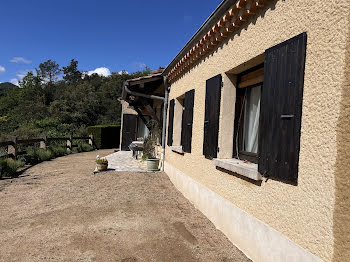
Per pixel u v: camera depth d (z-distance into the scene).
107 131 20.89
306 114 2.26
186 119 5.80
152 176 7.54
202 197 4.68
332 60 2.02
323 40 2.12
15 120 28.19
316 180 2.12
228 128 4.05
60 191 6.13
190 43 5.07
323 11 2.13
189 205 5.17
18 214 4.65
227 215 3.68
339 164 1.92
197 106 5.20
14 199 5.58
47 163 10.95
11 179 7.61
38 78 43.00
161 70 9.00
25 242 3.54
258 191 2.96
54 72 47.50
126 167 8.91
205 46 4.59
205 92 4.70
